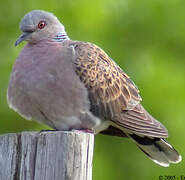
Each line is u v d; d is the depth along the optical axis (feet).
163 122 49.03
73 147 27.48
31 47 35.40
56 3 52.24
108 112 36.19
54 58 34.32
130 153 49.62
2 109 49.52
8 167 28.07
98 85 35.60
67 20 51.44
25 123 49.62
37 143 27.73
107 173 48.42
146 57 51.88
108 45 50.83
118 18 51.93
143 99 49.08
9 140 28.22
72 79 34.27
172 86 49.98
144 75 50.11
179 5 52.80
